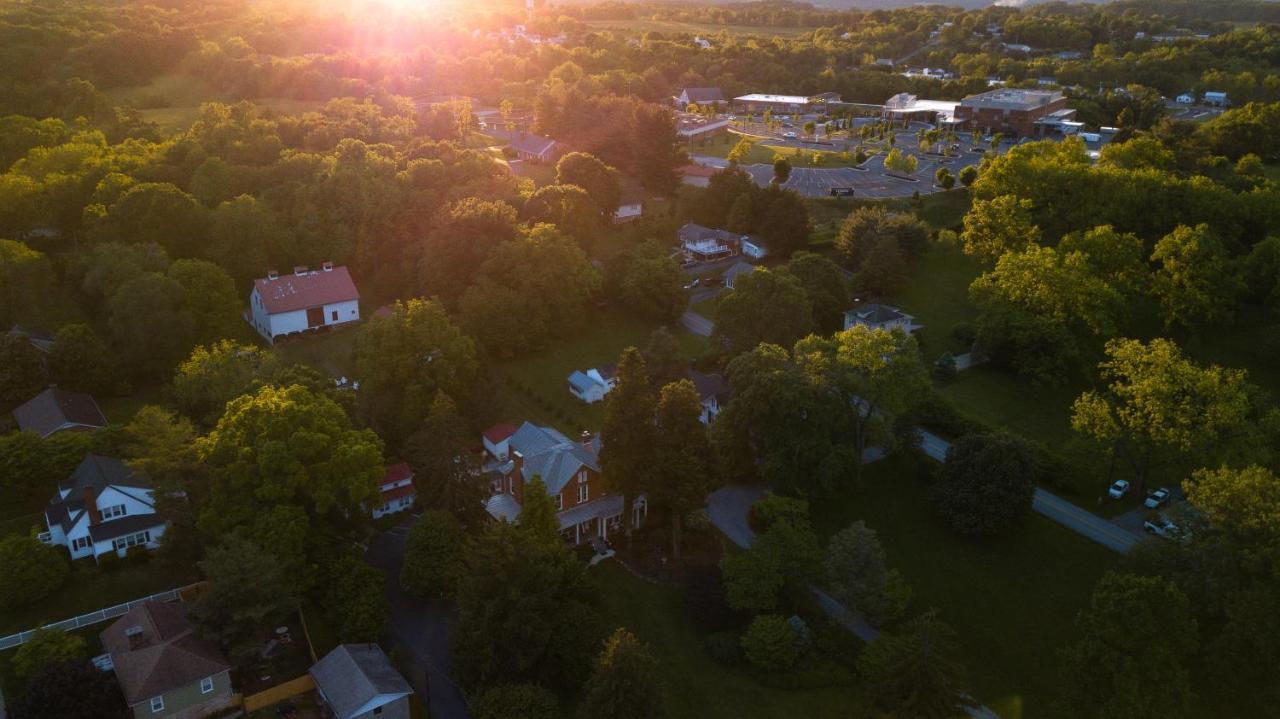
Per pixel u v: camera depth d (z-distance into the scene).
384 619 72.06
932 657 62.47
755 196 153.88
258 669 68.69
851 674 72.12
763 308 112.69
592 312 133.25
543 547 73.38
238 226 129.75
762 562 76.31
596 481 89.00
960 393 110.38
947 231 145.75
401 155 160.12
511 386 116.56
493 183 147.75
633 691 59.44
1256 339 115.38
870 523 90.44
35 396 99.25
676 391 81.88
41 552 72.75
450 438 82.25
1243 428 83.81
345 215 139.75
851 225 144.62
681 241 155.25
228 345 98.44
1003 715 69.94
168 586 75.06
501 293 119.81
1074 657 66.38
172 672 62.06
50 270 118.50
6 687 63.53
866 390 91.44
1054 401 108.88
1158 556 72.31
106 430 89.50
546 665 68.06
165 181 144.25
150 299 104.50
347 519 80.69
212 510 73.75
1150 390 86.19
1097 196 137.38
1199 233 114.31
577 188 144.62
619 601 79.38
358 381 104.88
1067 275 110.69
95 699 59.97
